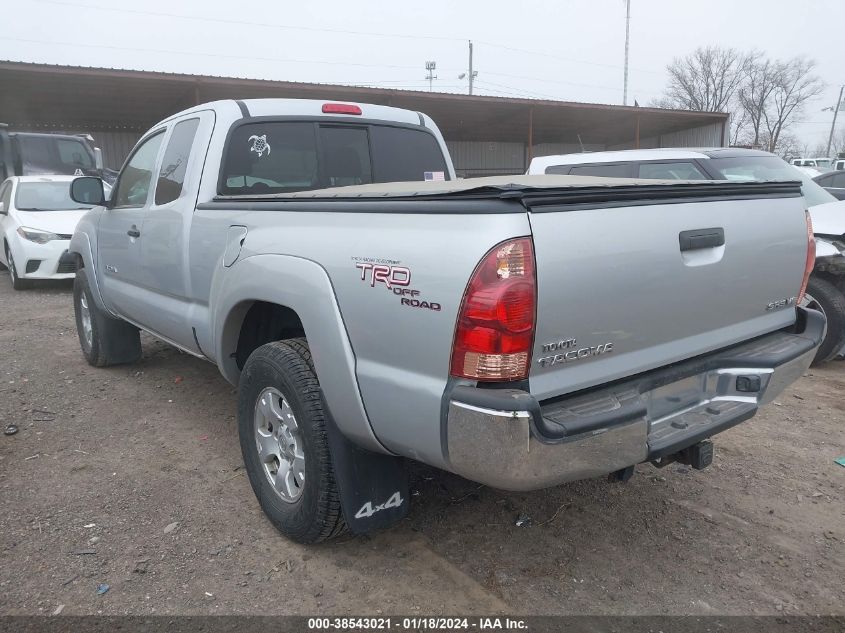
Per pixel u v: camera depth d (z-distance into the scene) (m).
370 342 2.43
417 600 2.70
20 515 3.31
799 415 4.73
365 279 2.41
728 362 2.92
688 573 2.89
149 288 4.31
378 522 2.85
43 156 14.22
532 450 2.06
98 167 15.19
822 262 5.68
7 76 17.08
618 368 2.44
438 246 2.17
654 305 2.47
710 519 3.32
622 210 2.33
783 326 3.22
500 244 2.04
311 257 2.67
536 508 3.41
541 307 2.10
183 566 2.91
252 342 3.43
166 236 3.91
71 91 19.06
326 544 3.08
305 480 2.84
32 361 6.00
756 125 56.19
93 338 5.53
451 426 2.16
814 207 6.46
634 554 3.03
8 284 10.62
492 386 2.13
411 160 4.66
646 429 2.38
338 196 2.67
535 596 2.73
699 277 2.62
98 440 4.24
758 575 2.88
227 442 4.21
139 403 4.90
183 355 6.11
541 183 2.69
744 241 2.81
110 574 2.85
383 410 2.41
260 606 2.66
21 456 4.00
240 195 3.63
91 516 3.31
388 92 20.66
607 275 2.27
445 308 2.14
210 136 3.77
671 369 2.69
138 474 3.77
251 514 3.35
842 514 3.38
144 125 25.38
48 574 2.84
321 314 2.59
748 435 4.38
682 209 2.55
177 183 3.93
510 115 26.39
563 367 2.26
